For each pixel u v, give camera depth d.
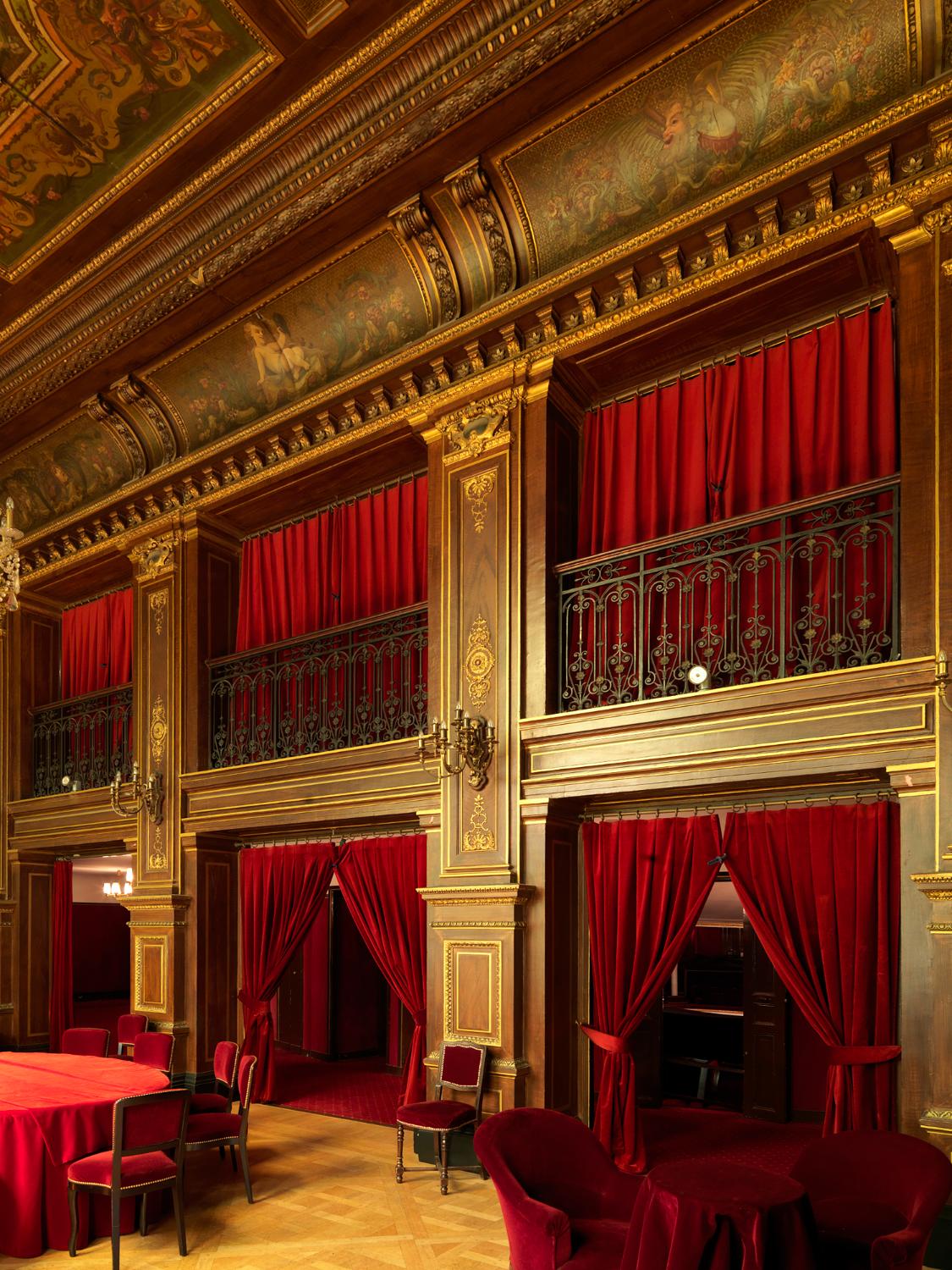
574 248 6.78
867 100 5.57
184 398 9.20
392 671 7.67
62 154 6.91
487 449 7.05
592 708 6.20
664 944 6.08
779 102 5.78
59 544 10.92
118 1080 6.14
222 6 5.73
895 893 5.22
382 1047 11.80
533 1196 4.20
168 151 6.85
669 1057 8.72
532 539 6.76
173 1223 5.50
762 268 5.86
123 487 9.86
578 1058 6.57
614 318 6.48
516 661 6.65
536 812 6.43
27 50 6.12
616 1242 3.90
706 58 5.78
